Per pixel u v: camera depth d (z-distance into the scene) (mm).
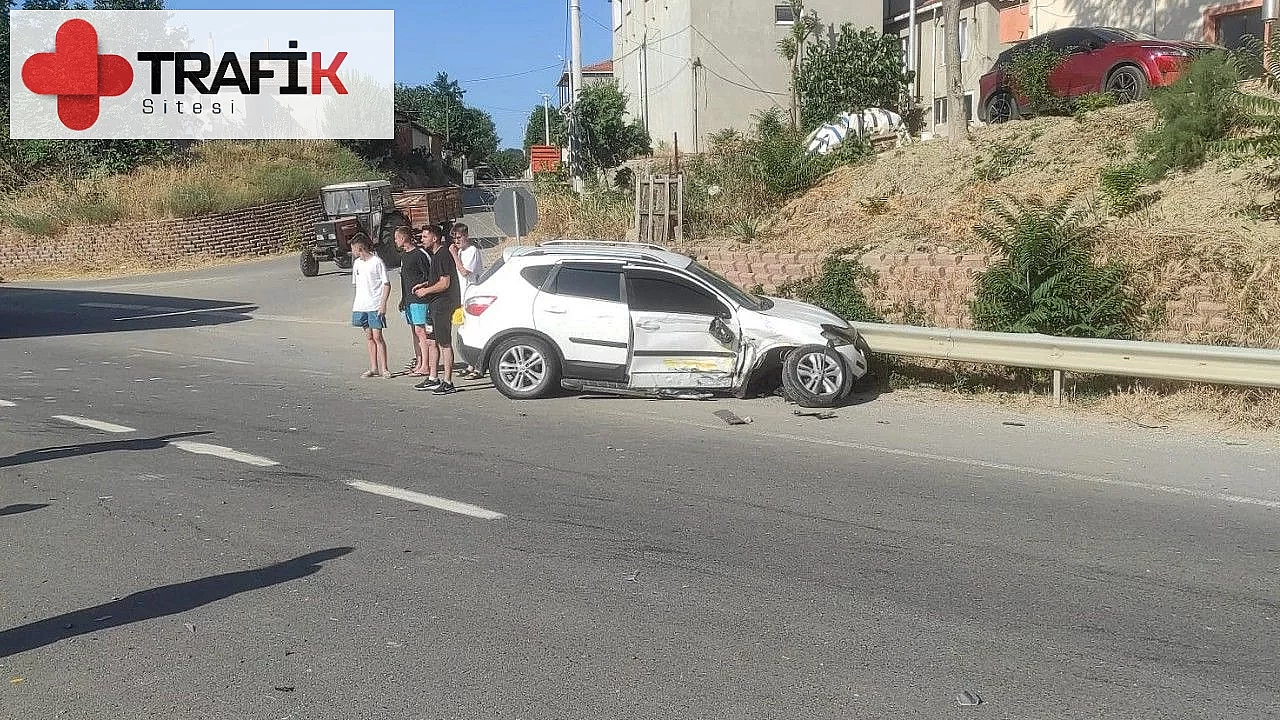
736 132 36062
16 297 25250
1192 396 10516
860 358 11297
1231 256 11898
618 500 7305
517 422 10148
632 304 11320
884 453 8883
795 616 5215
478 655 4746
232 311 21297
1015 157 17531
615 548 6254
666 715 4184
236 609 5293
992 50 32938
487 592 5520
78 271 32625
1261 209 13195
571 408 10930
